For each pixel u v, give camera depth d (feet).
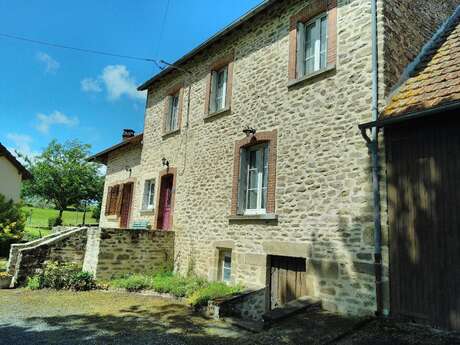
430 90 16.57
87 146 100.73
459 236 14.30
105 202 51.72
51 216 116.78
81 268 31.24
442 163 15.26
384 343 13.56
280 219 22.50
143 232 31.65
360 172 18.40
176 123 37.76
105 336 16.88
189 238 31.19
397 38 19.84
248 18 27.53
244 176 26.91
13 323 18.86
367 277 17.16
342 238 18.66
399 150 16.89
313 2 23.32
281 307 18.30
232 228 26.48
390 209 16.74
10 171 59.77
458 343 12.88
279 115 24.20
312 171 21.03
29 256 30.37
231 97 29.27
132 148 46.75
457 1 27.71
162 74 39.45
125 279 28.96
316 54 23.27
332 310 18.40
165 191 37.32
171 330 18.03
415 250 15.58
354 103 19.40
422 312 14.99
